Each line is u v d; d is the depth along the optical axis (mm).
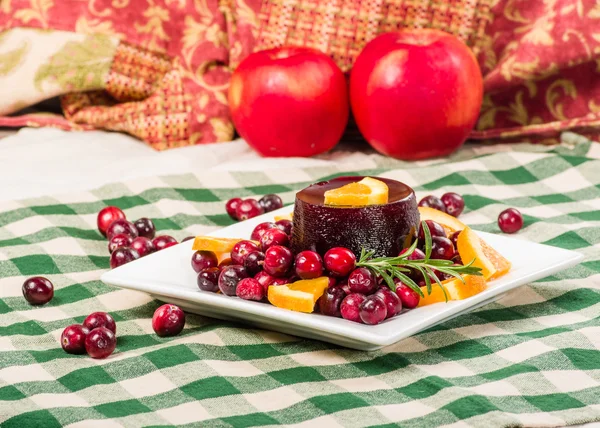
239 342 822
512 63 1222
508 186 1112
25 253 962
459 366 788
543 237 988
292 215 912
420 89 1141
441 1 1233
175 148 1239
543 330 830
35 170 1149
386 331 773
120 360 799
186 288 850
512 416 724
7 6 1258
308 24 1247
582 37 1200
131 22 1255
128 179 1111
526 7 1224
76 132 1264
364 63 1168
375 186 852
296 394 760
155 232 1001
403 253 832
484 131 1260
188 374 783
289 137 1179
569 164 1133
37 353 818
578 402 745
